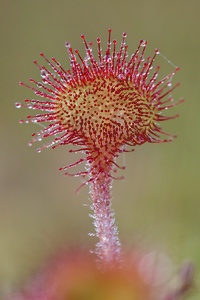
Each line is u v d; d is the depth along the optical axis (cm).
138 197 19
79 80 10
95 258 10
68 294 9
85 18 26
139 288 9
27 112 24
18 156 23
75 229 12
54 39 26
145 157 20
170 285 10
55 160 22
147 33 26
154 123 10
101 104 10
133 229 13
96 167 10
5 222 20
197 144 20
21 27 27
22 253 12
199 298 11
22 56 26
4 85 26
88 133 10
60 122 10
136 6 26
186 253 14
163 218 17
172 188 19
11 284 10
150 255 10
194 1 25
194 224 16
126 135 10
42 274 10
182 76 23
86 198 21
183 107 21
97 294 9
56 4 27
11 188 22
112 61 10
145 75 10
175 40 25
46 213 21
